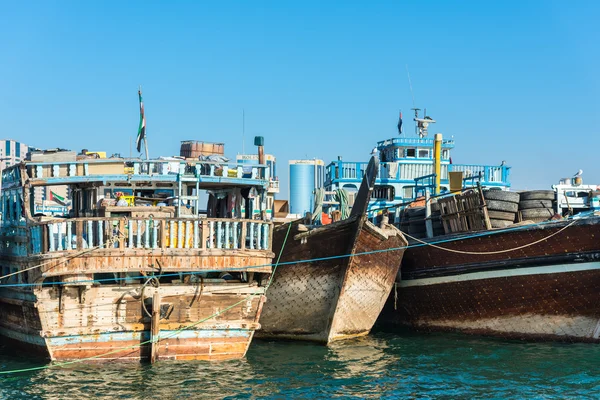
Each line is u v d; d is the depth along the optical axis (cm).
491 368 2052
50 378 1809
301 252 2358
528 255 2355
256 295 2044
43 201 3891
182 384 1781
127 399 1645
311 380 1898
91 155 2408
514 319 2452
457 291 2583
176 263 1898
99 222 1858
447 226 2636
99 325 1892
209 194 2638
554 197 2594
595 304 2273
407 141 3909
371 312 2520
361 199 2269
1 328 2316
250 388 1788
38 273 1850
